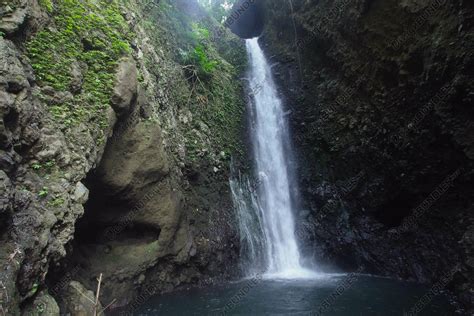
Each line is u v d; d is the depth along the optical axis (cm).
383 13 870
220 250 912
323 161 1148
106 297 655
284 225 1168
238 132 1198
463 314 671
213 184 997
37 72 521
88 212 670
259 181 1170
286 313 666
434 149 795
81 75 595
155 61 908
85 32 646
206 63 1128
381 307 705
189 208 888
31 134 450
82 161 520
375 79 939
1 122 388
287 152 1274
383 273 969
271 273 1024
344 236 1059
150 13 1022
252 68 1433
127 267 701
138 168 693
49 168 466
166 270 777
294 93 1302
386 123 916
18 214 382
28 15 522
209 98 1137
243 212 1048
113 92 629
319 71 1221
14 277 342
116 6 796
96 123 586
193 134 995
